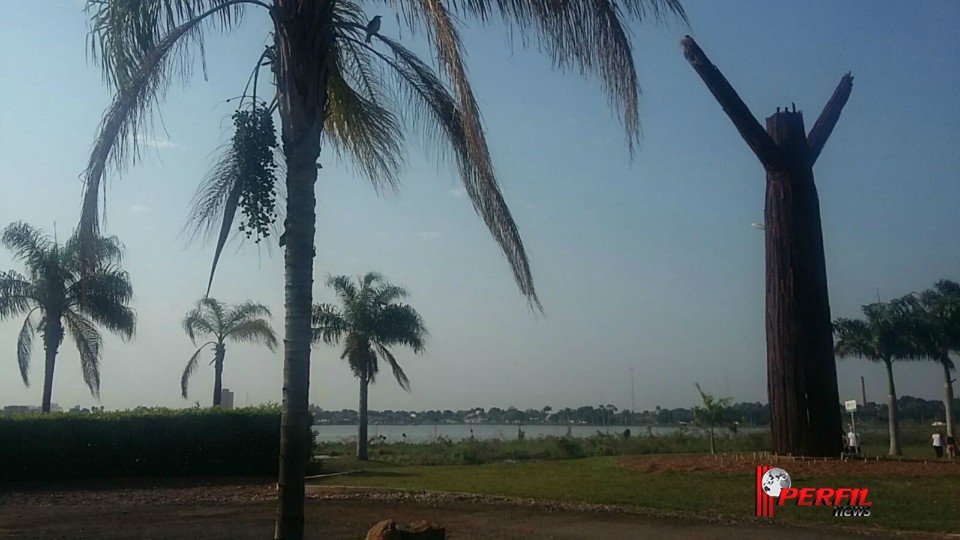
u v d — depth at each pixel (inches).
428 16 274.2
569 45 276.2
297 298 277.9
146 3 300.8
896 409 1412.4
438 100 343.0
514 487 636.7
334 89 349.1
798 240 729.6
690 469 695.7
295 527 268.7
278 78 290.7
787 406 722.2
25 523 478.3
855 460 687.7
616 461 856.3
